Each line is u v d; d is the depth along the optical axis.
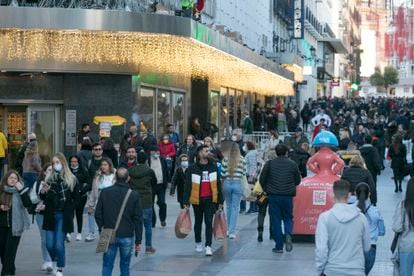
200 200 17.72
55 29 28.48
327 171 19.52
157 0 36.66
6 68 30.50
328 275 10.35
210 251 17.67
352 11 196.75
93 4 31.48
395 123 46.22
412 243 11.94
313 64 106.81
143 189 17.61
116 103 32.59
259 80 52.50
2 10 28.14
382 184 36.09
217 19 51.81
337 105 79.62
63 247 15.30
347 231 10.34
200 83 45.84
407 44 176.25
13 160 31.39
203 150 17.72
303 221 19.27
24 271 15.91
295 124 56.59
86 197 20.48
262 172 18.09
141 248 18.48
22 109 31.73
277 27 83.44
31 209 15.46
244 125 46.53
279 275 15.50
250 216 24.78
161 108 38.31
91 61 31.45
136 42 31.72
